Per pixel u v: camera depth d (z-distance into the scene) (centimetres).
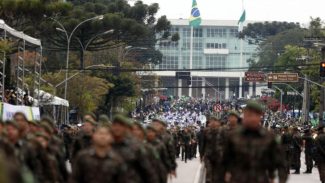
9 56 7731
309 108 16012
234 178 2019
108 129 1905
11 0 9550
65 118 10431
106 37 12506
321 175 4719
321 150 4703
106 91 13088
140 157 2042
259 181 2003
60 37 11862
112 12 13875
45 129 2528
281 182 2033
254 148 2008
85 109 12162
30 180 1232
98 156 1834
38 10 9806
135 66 17850
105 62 15338
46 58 12719
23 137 2630
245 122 2033
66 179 2467
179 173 5947
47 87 11419
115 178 1831
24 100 7625
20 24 10194
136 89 16138
